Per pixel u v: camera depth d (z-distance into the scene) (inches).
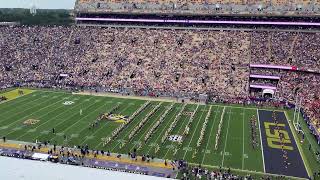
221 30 3659.0
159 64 3235.7
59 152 1726.1
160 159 1680.6
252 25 3705.7
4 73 3284.9
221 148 1825.8
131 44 3526.1
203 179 1487.5
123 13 3961.6
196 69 3125.0
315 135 2004.2
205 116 2363.4
